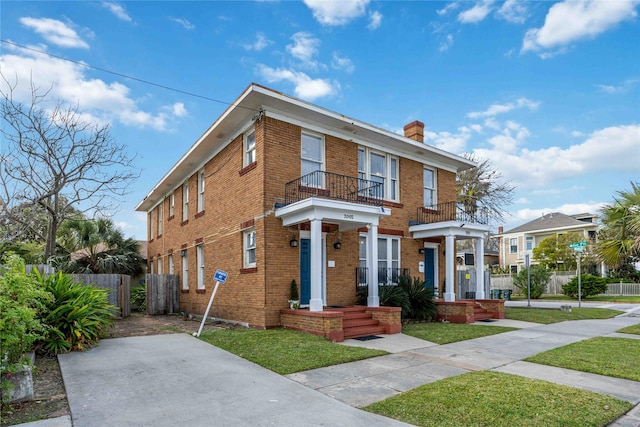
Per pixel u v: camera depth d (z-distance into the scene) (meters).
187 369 6.89
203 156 15.67
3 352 5.12
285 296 11.36
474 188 27.44
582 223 36.75
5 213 12.49
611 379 6.32
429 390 5.65
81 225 19.59
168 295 17.48
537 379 6.25
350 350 8.19
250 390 5.79
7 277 5.48
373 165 14.40
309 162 12.48
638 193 12.60
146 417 4.74
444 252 16.39
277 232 11.38
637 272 32.12
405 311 12.67
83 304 8.83
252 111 11.77
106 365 7.11
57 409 5.04
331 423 4.57
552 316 14.85
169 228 19.98
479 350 8.65
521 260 40.47
